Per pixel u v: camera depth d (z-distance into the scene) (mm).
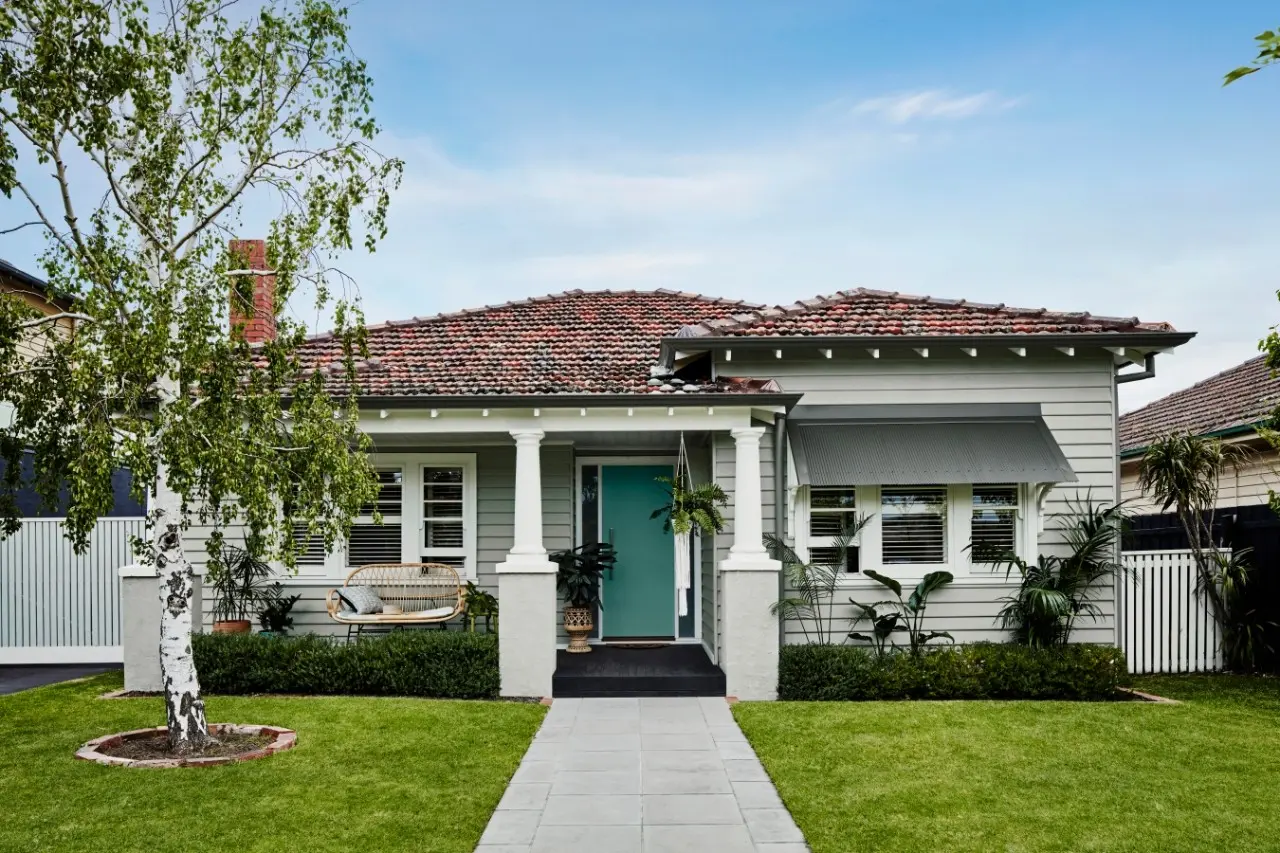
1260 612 14391
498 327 16297
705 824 7145
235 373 8797
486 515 14492
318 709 10695
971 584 13055
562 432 12469
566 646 14742
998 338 12805
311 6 9188
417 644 11766
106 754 8812
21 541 15195
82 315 8133
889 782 8102
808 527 13086
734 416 12055
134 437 8039
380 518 9695
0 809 7160
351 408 9688
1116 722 10242
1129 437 21203
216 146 9055
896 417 13352
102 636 15133
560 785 8125
